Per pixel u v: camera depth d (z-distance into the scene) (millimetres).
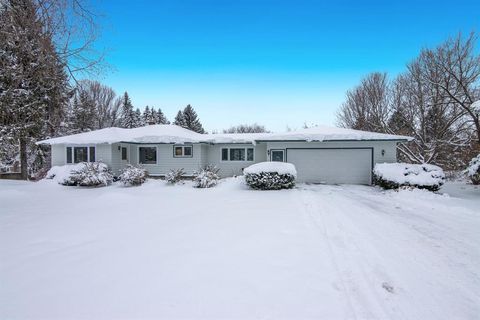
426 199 11125
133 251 4719
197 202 10094
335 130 18672
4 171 25594
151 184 16500
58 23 7719
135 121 49406
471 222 7242
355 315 2891
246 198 10945
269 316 2838
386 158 16719
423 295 3395
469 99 18234
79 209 8867
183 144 19594
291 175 13961
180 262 4215
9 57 8094
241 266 4062
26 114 15531
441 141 20500
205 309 2949
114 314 2852
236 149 19969
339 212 8172
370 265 4215
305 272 3881
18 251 4758
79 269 3971
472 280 3842
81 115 28344
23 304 3043
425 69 22375
